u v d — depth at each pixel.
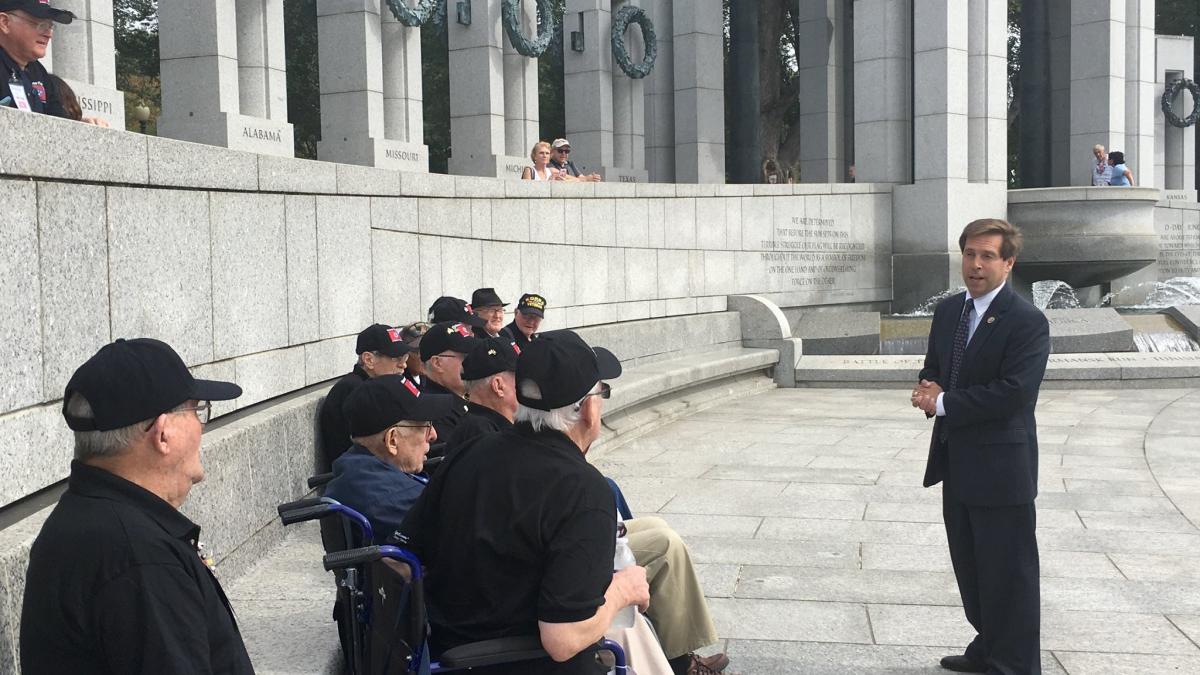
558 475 3.09
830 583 6.56
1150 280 26.16
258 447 6.05
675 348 16.22
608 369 4.05
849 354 18.09
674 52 25.86
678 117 25.86
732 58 31.14
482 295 8.11
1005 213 22.16
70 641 2.21
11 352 4.23
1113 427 12.32
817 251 20.53
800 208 20.19
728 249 18.72
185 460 2.50
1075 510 8.44
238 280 6.62
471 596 3.15
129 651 2.19
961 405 4.76
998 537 4.82
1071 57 26.62
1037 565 4.85
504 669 3.08
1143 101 27.45
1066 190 21.56
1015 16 41.12
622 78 24.31
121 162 5.10
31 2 5.16
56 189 4.57
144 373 2.39
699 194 17.94
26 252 4.34
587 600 2.97
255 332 6.88
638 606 3.47
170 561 2.27
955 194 21.39
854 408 14.21
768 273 19.64
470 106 19.33
